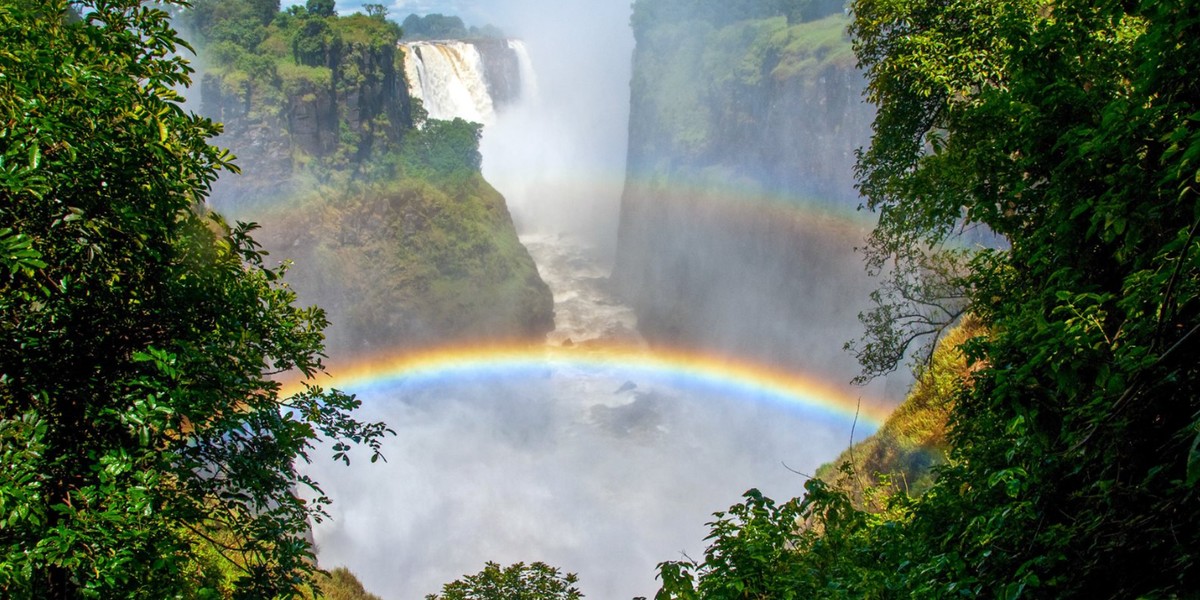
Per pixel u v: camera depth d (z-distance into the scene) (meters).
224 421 9.70
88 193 8.09
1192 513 5.95
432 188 112.25
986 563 7.67
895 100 18.06
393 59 115.50
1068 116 9.22
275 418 10.73
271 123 102.00
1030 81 9.62
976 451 9.53
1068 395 7.11
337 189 107.38
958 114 15.41
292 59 107.31
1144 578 6.30
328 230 105.88
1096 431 6.57
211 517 10.36
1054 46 9.80
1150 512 6.27
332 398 12.17
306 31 107.44
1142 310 6.49
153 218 8.66
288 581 10.48
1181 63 6.73
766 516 10.45
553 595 14.76
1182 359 6.21
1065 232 7.98
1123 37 10.38
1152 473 6.12
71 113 7.92
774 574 9.70
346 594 28.66
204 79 99.94
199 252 10.11
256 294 10.92
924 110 17.91
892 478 21.33
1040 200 9.89
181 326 9.59
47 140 7.44
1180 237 5.86
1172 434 6.38
